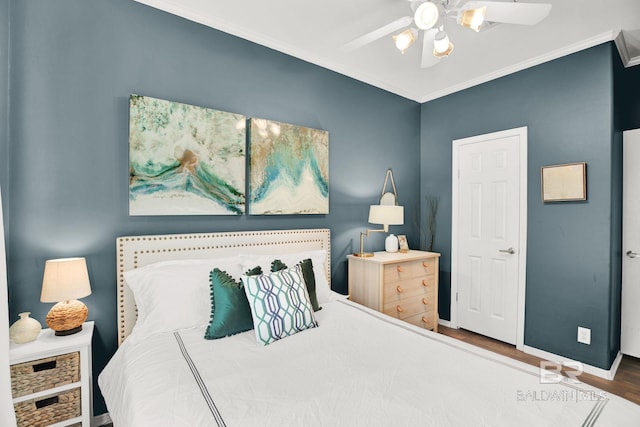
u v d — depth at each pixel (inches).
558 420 38.3
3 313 43.2
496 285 120.3
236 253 88.9
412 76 123.3
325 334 66.2
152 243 76.4
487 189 123.0
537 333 108.7
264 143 95.5
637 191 103.8
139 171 75.4
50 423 57.7
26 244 64.8
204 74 86.4
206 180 84.5
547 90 106.5
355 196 122.6
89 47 71.1
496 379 48.1
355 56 107.6
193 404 41.5
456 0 70.9
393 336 65.2
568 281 101.5
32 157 65.4
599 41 94.1
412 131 143.8
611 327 95.0
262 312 63.5
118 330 72.7
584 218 98.2
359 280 112.2
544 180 106.0
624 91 107.8
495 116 120.6
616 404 41.6
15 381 54.7
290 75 103.6
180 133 80.6
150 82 78.4
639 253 103.1
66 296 60.1
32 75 65.3
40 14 66.0
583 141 98.5
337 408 40.8
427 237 144.6
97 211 72.0
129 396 45.8
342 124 118.0
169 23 81.2
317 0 79.0
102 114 72.5
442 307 139.3
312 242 105.9
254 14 84.9
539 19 60.5
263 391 44.7
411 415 39.4
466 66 114.6
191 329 67.3
